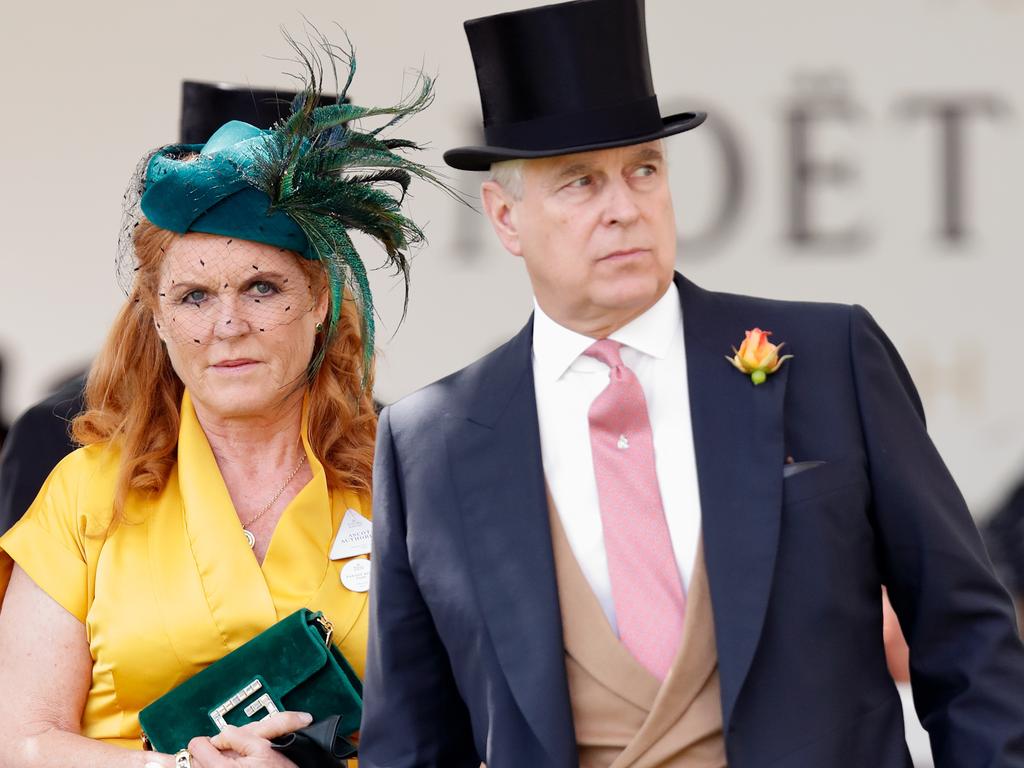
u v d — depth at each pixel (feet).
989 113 74.33
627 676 32.01
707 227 74.28
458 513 33.94
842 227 74.33
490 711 33.09
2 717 40.11
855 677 31.94
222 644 40.29
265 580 40.83
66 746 39.40
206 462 41.47
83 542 41.16
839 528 32.09
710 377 33.30
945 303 74.64
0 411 74.59
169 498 41.63
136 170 41.81
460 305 74.54
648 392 33.63
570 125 32.22
